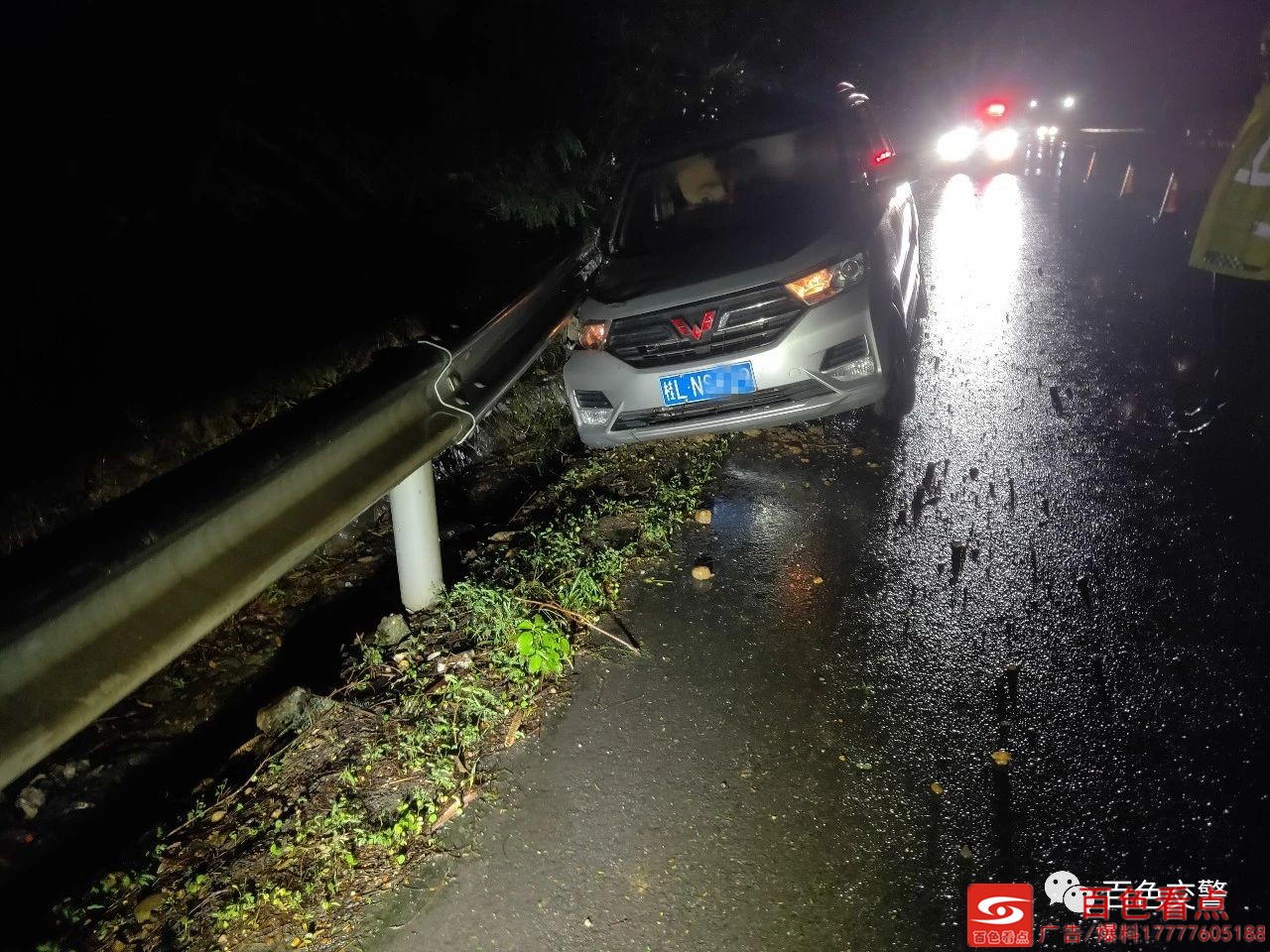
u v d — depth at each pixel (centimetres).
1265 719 253
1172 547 342
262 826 246
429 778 258
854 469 441
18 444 304
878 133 629
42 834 263
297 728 284
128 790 282
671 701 285
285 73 425
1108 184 1178
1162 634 294
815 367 401
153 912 223
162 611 190
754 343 405
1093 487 397
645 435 436
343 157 466
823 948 199
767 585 348
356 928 214
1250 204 408
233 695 327
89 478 316
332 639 352
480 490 487
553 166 701
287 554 227
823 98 559
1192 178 886
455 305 540
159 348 373
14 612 156
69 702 166
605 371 429
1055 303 689
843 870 218
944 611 319
